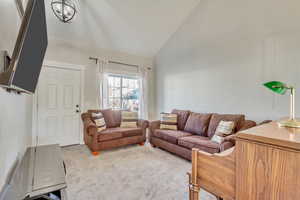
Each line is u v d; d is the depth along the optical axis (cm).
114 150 329
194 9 366
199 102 365
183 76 405
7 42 111
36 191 94
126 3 316
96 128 298
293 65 232
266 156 67
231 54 305
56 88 348
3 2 101
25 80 101
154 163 263
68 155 299
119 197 173
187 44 392
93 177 215
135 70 468
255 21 271
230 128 247
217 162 88
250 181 72
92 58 393
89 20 329
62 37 346
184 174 225
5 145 108
